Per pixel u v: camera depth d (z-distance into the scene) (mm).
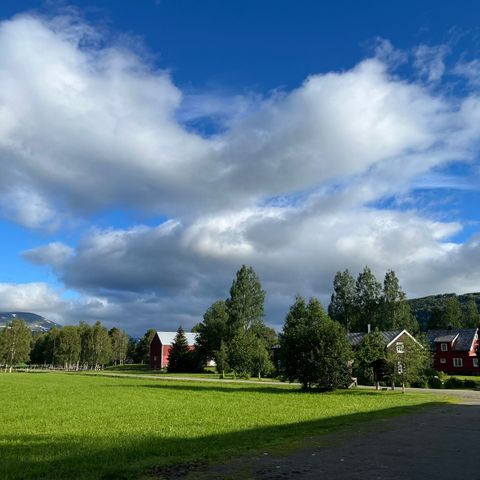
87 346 157750
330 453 14469
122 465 12750
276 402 34062
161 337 134875
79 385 54469
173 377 81250
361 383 60062
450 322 140500
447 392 46875
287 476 11438
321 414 26172
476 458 13633
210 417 24594
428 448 15320
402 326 107750
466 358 94125
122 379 72062
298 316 49781
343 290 112500
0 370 129625
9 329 127250
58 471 12078
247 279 107062
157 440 17094
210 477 11375
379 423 22016
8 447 15711
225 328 104000
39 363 177875
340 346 47406
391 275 109875
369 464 12805
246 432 19141
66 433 18938
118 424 21719
